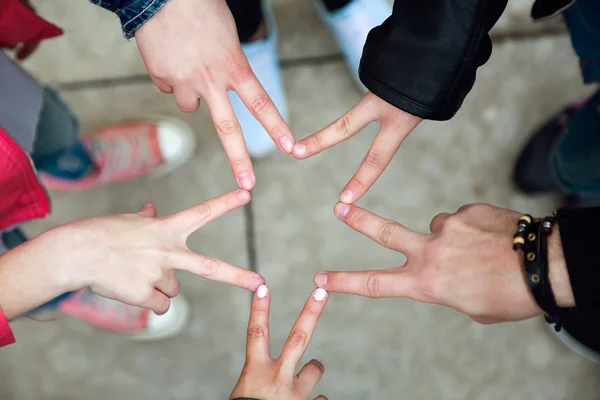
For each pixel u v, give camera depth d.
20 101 0.74
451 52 0.61
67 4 1.06
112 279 0.64
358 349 0.96
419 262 0.66
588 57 0.75
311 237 0.99
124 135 1.00
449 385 0.95
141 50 0.67
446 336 0.96
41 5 1.06
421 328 0.96
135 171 1.00
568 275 0.58
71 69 1.05
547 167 0.94
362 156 1.00
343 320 0.97
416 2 0.61
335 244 0.98
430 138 1.01
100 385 0.97
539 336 0.95
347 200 0.69
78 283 0.63
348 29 0.94
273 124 0.69
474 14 0.60
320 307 0.68
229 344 0.97
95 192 1.01
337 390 0.96
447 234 0.66
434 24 0.61
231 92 0.89
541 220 0.61
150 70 0.68
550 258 0.60
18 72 0.75
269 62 0.90
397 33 0.62
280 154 1.01
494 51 1.02
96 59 1.05
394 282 0.66
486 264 0.63
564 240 0.58
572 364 0.95
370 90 0.64
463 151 1.00
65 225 0.64
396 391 0.95
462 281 0.64
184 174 1.01
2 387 0.97
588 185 0.83
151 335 0.96
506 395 0.95
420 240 0.67
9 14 0.67
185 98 0.70
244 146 0.69
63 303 0.89
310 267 0.98
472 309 0.64
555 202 0.98
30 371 0.97
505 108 1.01
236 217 1.00
